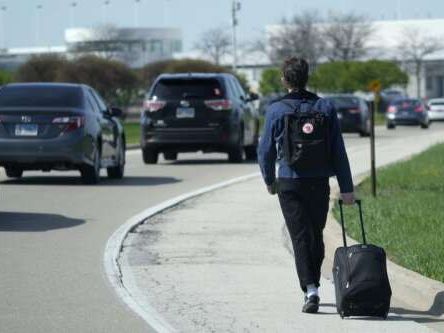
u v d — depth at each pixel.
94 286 40.78
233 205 66.44
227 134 99.25
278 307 37.19
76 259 46.53
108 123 82.75
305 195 35.31
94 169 78.50
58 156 75.94
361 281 34.12
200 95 99.25
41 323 34.66
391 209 59.19
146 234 54.34
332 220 54.31
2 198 69.12
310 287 35.78
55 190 74.62
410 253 44.44
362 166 94.31
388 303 34.56
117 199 69.19
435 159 97.06
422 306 37.59
